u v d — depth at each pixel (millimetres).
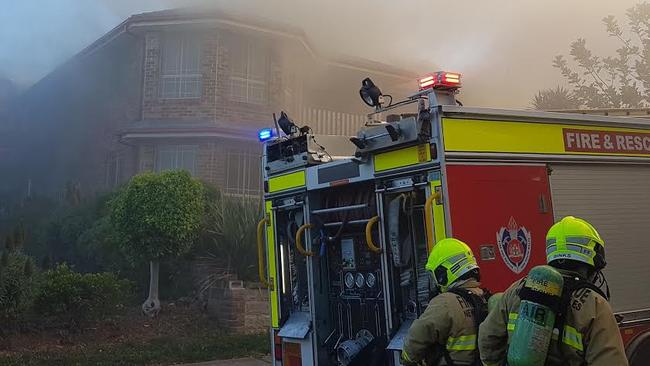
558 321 2318
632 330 4516
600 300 2346
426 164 3762
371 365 4168
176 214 9656
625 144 4793
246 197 11875
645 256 4715
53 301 8344
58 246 12773
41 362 7285
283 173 5082
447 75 3736
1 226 14820
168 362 7770
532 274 2371
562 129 4387
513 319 2490
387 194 4082
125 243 9664
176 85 16688
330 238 4633
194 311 10070
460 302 3047
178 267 10789
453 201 3645
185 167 16172
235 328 9461
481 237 3701
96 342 8438
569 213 4246
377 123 4363
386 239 4066
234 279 10102
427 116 3734
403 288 4066
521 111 4129
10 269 7898
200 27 16344
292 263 5098
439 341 3039
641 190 4820
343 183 4434
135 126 16328
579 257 2445
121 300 9328
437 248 3275
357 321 4652
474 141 3838
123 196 10039
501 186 3893
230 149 16391
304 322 4859
